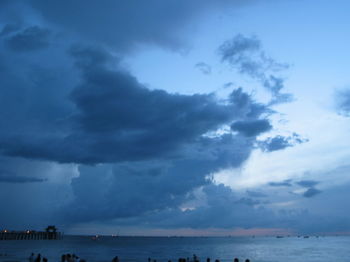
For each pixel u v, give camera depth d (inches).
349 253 4970.5
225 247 7327.8
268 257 4217.5
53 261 3208.7
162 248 6806.1
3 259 3415.4
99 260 3590.1
